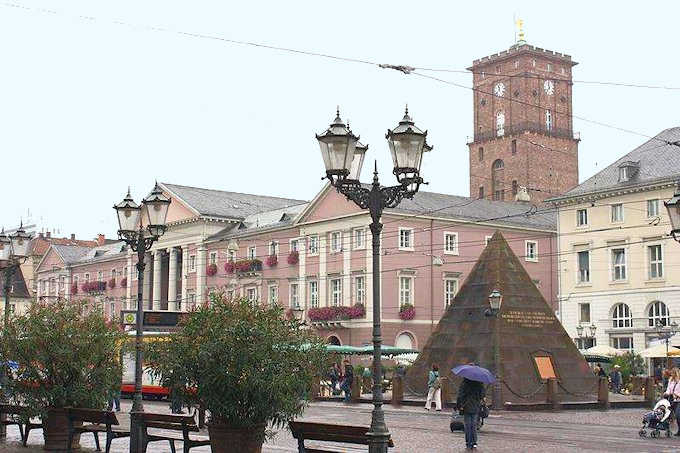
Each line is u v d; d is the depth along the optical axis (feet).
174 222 281.13
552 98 371.35
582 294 228.02
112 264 320.50
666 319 209.26
